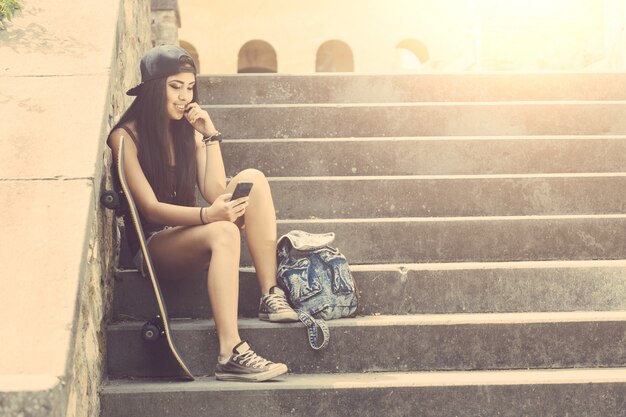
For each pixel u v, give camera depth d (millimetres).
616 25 7512
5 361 2203
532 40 10008
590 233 4109
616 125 5309
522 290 3689
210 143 3520
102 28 3463
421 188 4410
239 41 18781
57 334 2281
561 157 4840
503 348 3330
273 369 3074
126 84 4277
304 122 5137
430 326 3320
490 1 10047
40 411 2031
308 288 3408
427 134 5184
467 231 4062
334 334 3297
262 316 3422
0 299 2363
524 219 4086
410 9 18922
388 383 3016
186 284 3547
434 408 3006
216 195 3490
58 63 3225
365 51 18859
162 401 2953
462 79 5668
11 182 2697
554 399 3029
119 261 3750
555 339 3344
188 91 3418
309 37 18828
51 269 2449
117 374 3258
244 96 5594
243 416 2961
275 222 3514
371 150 4777
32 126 2916
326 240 3535
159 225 3467
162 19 7855
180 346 3275
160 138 3373
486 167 4816
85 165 2781
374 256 4043
